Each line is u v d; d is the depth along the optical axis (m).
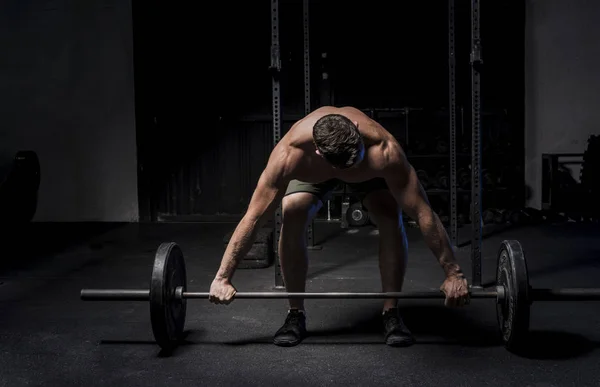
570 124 5.34
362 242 4.38
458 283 1.91
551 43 5.36
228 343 2.18
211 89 5.48
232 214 5.57
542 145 5.47
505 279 1.97
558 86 5.36
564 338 2.19
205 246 4.30
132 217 5.55
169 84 5.47
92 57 5.44
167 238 4.65
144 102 5.44
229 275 1.93
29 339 2.27
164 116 5.50
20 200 5.07
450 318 2.45
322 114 1.88
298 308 2.22
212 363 1.99
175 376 1.89
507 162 5.43
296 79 5.46
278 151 1.86
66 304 2.77
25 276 3.39
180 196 5.57
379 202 2.12
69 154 5.52
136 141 5.48
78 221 5.55
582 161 5.37
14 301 2.84
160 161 5.54
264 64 5.44
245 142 5.52
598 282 3.06
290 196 2.08
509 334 1.97
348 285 3.10
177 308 2.11
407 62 5.47
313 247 4.12
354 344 2.15
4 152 5.53
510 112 5.57
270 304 2.70
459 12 5.43
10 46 5.46
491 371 1.89
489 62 5.53
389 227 2.12
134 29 5.38
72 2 5.41
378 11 5.44
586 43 5.22
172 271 2.02
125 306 2.72
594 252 3.83
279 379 1.85
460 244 4.24
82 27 5.42
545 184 5.24
